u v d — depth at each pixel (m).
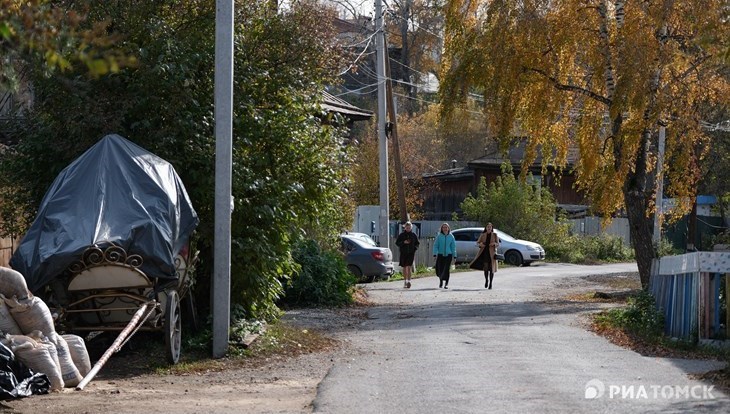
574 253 60.22
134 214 15.12
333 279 27.56
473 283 38.56
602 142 30.73
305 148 20.16
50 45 7.57
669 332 19.34
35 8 7.66
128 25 17.97
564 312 25.25
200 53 18.52
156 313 15.27
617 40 27.09
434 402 11.85
